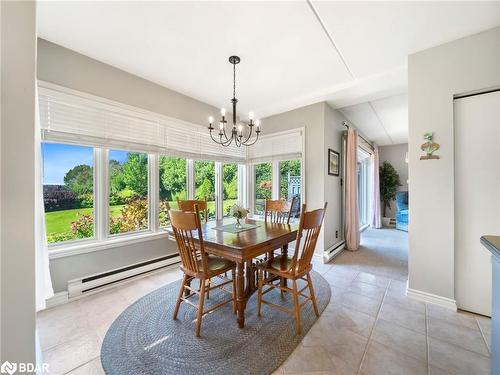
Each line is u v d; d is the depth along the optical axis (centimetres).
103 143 242
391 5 163
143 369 138
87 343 161
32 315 72
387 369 138
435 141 212
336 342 162
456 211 207
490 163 193
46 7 164
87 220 240
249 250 170
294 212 368
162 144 296
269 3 161
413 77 222
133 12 170
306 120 358
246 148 432
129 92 262
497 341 107
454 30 189
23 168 71
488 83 189
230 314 198
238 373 136
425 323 184
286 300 222
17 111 70
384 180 684
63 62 214
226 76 270
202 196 364
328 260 334
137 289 243
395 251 390
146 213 292
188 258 180
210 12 170
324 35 196
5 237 69
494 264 111
